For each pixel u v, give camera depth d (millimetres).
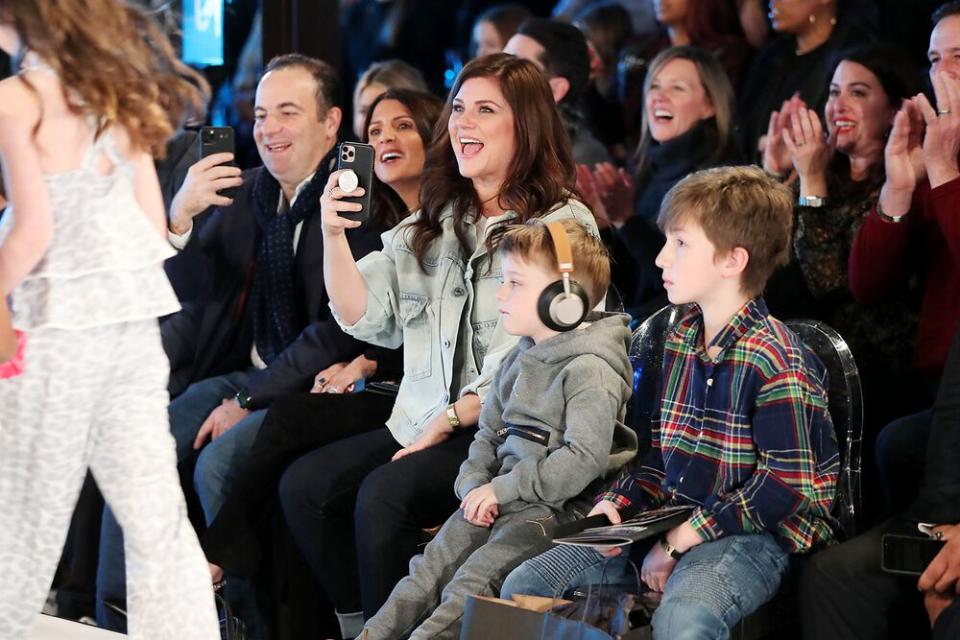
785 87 6250
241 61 7633
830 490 4023
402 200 5918
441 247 5055
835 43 6117
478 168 4918
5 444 3783
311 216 5945
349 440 5113
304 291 5953
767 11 6582
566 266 4242
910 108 5168
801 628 3979
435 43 7957
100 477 3908
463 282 4980
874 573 3879
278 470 5191
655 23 7148
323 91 6012
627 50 7152
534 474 4242
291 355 5668
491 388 4602
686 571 3875
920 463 4590
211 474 5461
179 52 7418
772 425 3922
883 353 5309
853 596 3883
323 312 5926
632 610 3922
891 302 5301
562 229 4309
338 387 5492
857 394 4262
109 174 3850
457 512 4430
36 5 3641
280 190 6113
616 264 6230
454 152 5031
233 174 5738
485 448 4531
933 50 5336
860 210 5414
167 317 6102
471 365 4961
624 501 4219
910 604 3900
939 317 5055
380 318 5180
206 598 3951
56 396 3742
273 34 7387
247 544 5148
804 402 3941
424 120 5797
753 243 4035
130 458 3871
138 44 3893
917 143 5188
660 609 3801
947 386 4027
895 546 3838
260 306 6066
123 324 3834
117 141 3854
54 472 3805
